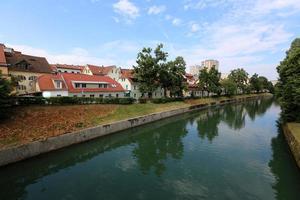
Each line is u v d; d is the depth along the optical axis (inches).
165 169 670.5
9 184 566.6
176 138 1074.7
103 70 2933.1
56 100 1162.0
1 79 874.1
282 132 1181.7
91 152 861.8
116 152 857.5
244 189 538.9
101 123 1095.0
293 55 1075.3
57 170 666.8
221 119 1641.2
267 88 5551.2
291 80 1055.6
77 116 1090.1
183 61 2153.1
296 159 665.6
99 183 570.6
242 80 4185.5
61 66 3021.7
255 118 1680.6
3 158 628.7
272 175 619.5
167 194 510.6
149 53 1895.9
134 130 1238.9
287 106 1108.5
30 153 706.2
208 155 804.6
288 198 494.3
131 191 526.3
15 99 993.5
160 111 1657.2
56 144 800.9
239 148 888.9
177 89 2174.0
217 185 558.3
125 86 2321.6
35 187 548.7
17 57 1807.3
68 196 501.7
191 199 489.4
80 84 1716.3
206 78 2918.3
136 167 690.8
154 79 1978.3
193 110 2167.8
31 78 1775.3
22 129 802.8
